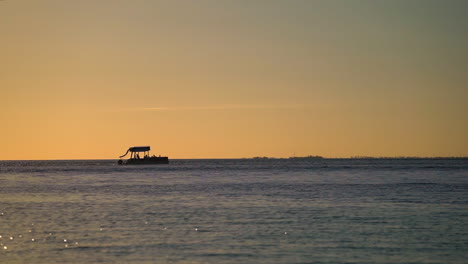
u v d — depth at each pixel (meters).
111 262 40.97
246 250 44.38
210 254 43.12
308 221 58.00
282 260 41.41
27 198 84.31
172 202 76.81
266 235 50.16
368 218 60.00
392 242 47.03
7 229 53.69
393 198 80.50
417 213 63.81
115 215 63.34
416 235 50.03
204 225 55.72
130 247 45.50
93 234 51.00
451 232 51.41
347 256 42.50
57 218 61.09
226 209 68.25
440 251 44.00
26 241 47.91
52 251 44.22
